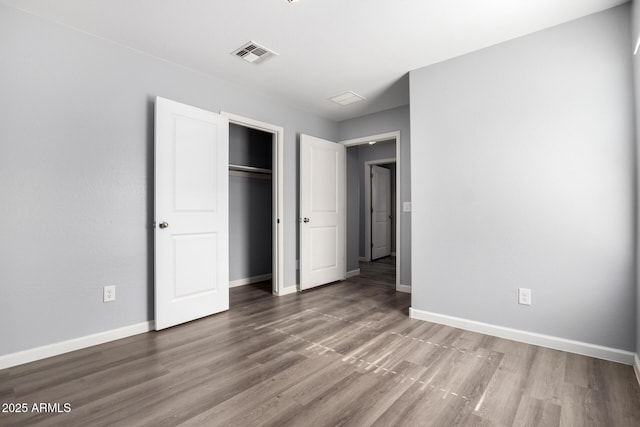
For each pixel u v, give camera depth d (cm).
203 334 248
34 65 205
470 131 257
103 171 234
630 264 198
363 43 245
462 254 261
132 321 247
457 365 197
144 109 257
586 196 211
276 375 184
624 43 199
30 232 203
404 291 388
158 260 253
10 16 197
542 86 226
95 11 204
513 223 238
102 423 141
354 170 512
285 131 379
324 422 142
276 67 287
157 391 167
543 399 160
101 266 232
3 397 161
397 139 397
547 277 224
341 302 341
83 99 225
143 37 236
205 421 142
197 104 293
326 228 422
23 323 199
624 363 197
